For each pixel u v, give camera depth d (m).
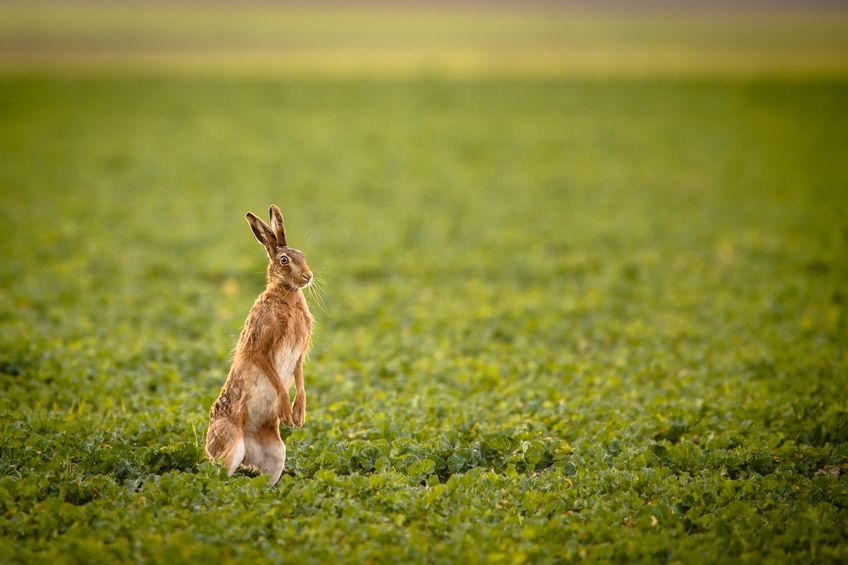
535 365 46.91
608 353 51.25
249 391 31.12
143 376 43.81
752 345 51.12
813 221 87.81
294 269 31.44
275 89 195.00
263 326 31.25
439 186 110.06
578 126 151.25
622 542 27.70
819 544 28.23
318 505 30.02
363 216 93.25
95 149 130.38
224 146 135.12
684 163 121.88
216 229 86.00
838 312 56.22
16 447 33.44
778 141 134.75
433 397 41.31
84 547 26.50
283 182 111.38
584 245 81.62
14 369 44.38
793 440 37.44
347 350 50.03
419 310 59.72
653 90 188.12
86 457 32.69
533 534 28.16
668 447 35.09
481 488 31.53
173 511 29.06
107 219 89.62
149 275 69.62
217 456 31.23
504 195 105.12
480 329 55.41
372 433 36.34
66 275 66.50
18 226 83.56
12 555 26.34
